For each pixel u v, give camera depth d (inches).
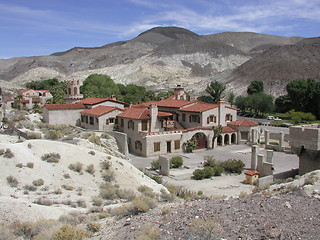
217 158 2121.1
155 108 2283.5
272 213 554.3
